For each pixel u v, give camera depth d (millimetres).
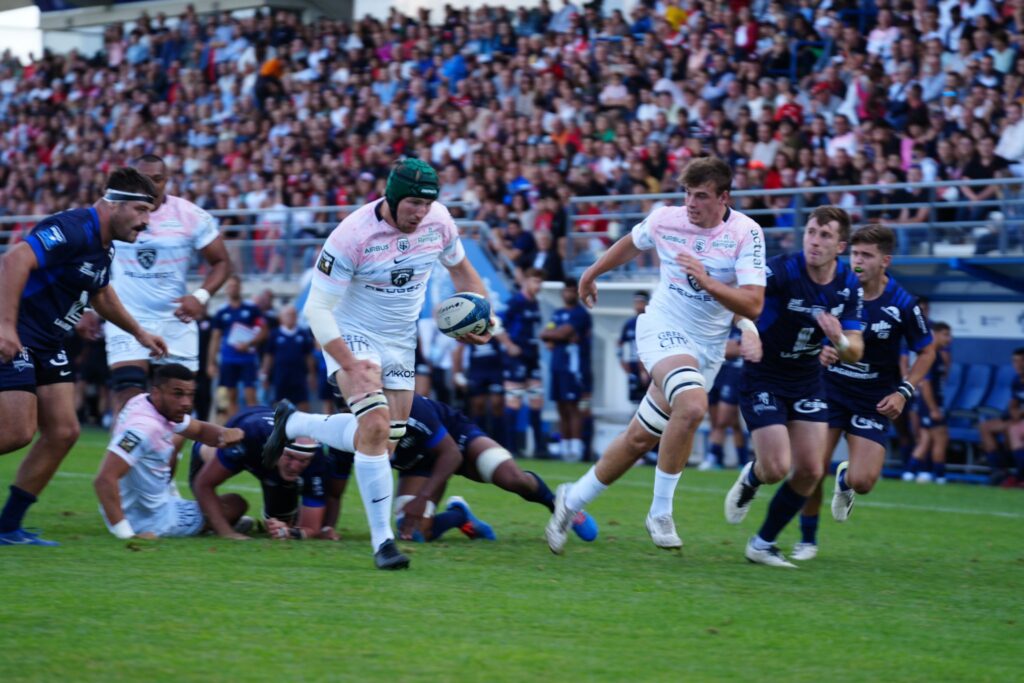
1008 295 48188
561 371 51781
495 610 16984
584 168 60188
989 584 21562
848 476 25062
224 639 14688
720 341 22469
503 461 25719
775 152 56062
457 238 22031
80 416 65375
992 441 46094
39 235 20906
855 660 14914
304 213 64250
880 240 24406
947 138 51438
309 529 24609
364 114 75188
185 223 29062
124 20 102000
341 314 21672
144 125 88250
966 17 57938
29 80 101000
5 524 22281
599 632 15875
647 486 40062
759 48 63500
